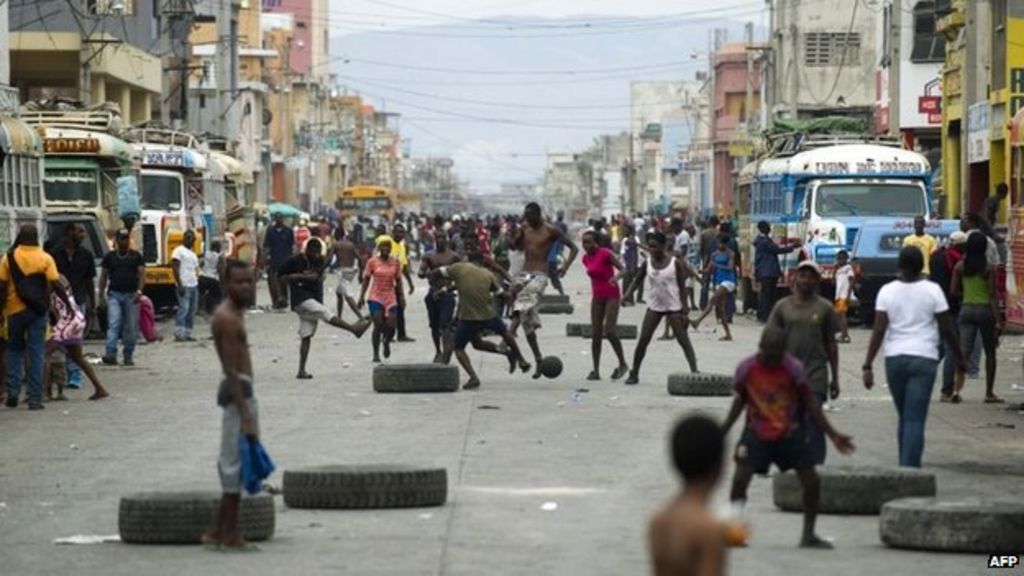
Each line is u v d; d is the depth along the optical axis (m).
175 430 27.53
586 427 27.28
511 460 23.77
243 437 17.38
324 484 19.86
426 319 56.47
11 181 39.47
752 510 19.92
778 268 52.53
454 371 32.88
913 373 21.03
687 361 37.22
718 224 58.06
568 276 95.88
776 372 17.36
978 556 17.19
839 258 45.97
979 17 61.16
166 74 94.50
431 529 18.66
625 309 61.34
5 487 21.94
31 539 18.44
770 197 57.44
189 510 17.94
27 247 30.39
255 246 80.75
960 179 66.50
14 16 76.06
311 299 35.69
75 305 32.31
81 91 73.50
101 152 49.44
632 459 23.83
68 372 34.22
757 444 17.39
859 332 48.78
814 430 20.16
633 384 34.12
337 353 42.62
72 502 20.83
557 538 18.11
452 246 57.25
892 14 76.56
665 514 9.42
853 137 57.44
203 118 107.56
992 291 30.61
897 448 25.08
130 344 39.28
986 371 31.66
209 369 38.38
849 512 19.53
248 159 123.44
